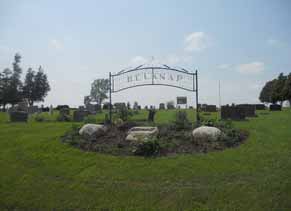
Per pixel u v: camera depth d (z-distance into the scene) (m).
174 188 5.12
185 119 11.23
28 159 6.91
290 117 17.48
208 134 7.83
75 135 8.98
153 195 4.90
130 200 4.77
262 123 13.03
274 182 5.25
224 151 7.04
